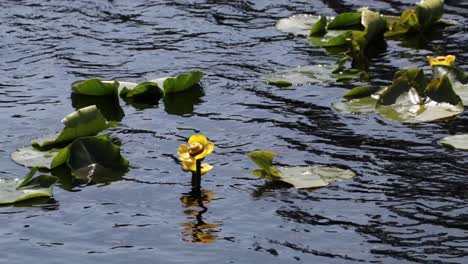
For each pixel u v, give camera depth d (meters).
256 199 8.88
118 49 13.30
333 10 14.64
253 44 13.34
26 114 11.11
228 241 8.13
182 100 11.48
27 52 13.22
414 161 9.58
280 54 12.92
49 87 11.98
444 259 7.79
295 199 8.87
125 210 8.74
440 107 10.73
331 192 8.98
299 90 11.60
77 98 11.59
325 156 9.77
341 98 11.27
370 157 9.71
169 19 14.46
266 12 14.65
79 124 10.16
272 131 10.45
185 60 12.81
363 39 12.71
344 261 7.78
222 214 8.62
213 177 9.38
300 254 7.90
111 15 14.67
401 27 13.46
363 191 8.99
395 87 10.94
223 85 11.89
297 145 10.07
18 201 8.90
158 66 12.63
